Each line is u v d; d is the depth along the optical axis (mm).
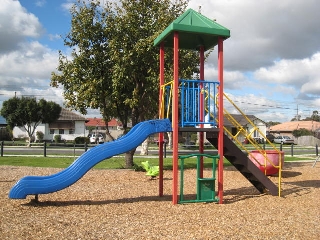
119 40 12336
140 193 8742
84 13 12555
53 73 13391
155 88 12258
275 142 50812
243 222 5891
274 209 7055
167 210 6746
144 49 12109
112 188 9398
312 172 13969
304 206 7434
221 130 7590
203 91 7750
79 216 6145
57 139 45531
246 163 8148
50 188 6910
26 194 6828
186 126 8133
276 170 12055
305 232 5371
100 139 43969
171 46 9047
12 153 22672
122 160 18562
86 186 9625
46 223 5559
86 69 12898
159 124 7500
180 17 7324
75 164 7066
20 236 4820
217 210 6824
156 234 5055
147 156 21281
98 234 5020
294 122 72312
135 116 13844
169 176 12172
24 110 36281
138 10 12688
